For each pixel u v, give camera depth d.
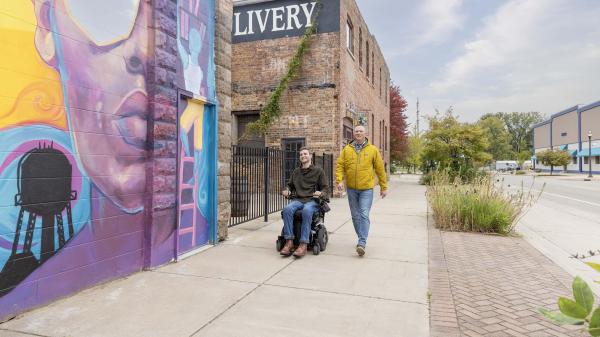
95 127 4.05
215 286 4.25
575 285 1.27
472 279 4.68
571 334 3.21
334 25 14.43
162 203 4.93
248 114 15.65
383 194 5.90
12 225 3.27
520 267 5.23
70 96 3.77
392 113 34.31
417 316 3.53
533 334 3.20
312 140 14.59
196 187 5.76
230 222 8.21
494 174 11.25
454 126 24.50
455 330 3.25
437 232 7.66
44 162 3.52
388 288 4.27
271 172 10.34
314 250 5.72
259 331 3.18
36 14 3.44
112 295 3.90
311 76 14.61
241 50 15.41
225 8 6.46
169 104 5.01
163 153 4.91
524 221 9.73
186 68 5.41
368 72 21.16
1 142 3.17
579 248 6.60
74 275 3.86
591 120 51.03
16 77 3.28
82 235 3.93
